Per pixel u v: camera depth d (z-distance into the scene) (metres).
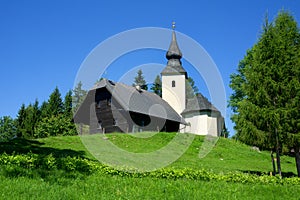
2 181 10.15
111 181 11.92
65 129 56.81
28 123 72.25
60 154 20.91
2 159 12.48
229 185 12.90
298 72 18.94
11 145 23.09
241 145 34.47
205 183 12.90
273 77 19.14
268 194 11.99
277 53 19.17
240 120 19.95
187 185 12.05
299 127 18.41
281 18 20.42
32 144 25.30
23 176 11.13
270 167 26.58
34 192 9.26
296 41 20.33
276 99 19.14
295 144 18.52
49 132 56.91
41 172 11.93
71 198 9.09
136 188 11.05
